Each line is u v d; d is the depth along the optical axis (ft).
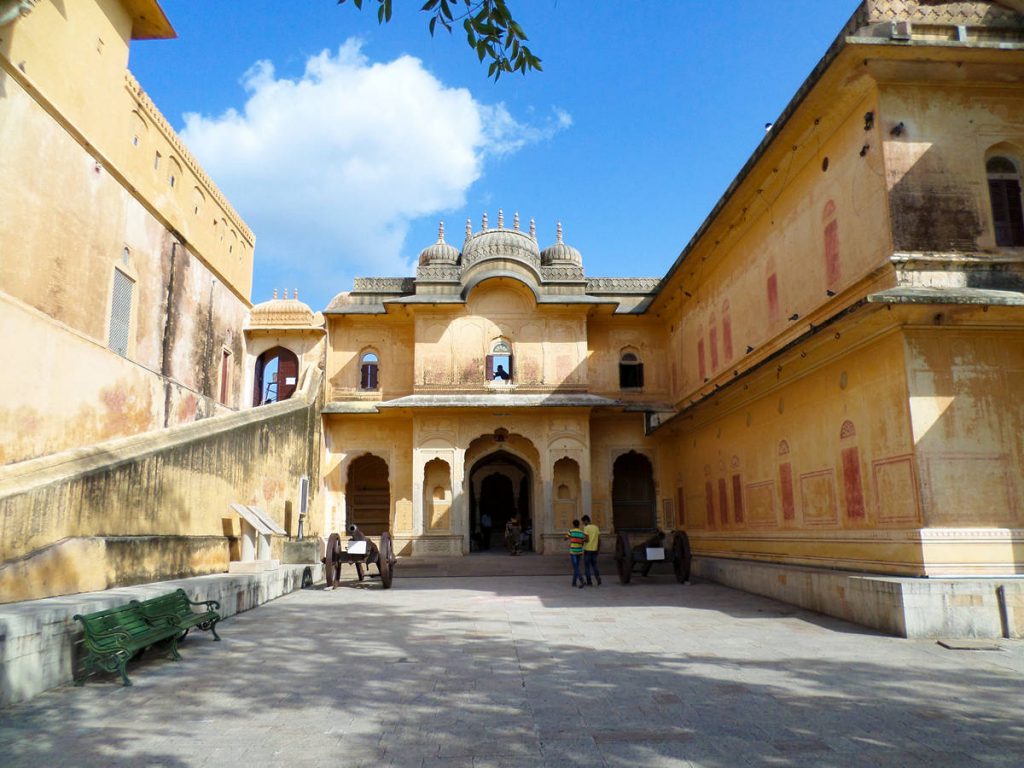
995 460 26.91
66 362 33.60
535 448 63.67
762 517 41.96
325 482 64.75
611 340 67.87
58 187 33.96
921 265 28.53
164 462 33.14
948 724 15.08
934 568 26.00
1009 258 28.73
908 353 27.50
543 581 47.73
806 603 32.07
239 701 17.31
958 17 29.71
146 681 19.34
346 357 67.21
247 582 33.37
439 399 62.28
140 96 41.86
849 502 31.68
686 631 26.55
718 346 51.24
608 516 64.64
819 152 35.53
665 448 65.26
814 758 13.17
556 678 19.35
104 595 23.48
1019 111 30.45
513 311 65.41
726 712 16.06
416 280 65.98
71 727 15.31
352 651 23.26
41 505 23.98
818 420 34.86
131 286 41.16
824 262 34.91
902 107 29.99
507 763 13.05
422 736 14.62
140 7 40.70
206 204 52.44
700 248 51.13
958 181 29.45
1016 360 27.81
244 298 62.13
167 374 45.65
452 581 48.55
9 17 28.37
